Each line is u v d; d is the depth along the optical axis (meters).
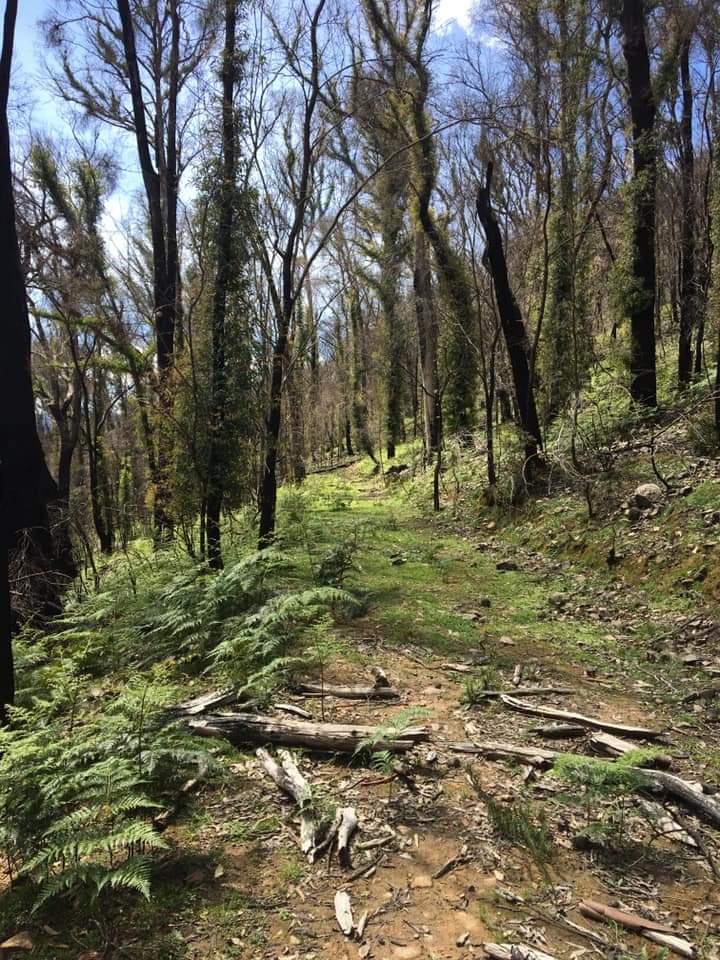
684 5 12.80
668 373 15.23
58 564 9.43
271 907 2.80
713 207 10.57
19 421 7.46
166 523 12.47
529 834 3.16
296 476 22.34
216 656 5.32
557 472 11.96
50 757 3.17
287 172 12.77
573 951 2.55
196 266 11.31
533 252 15.08
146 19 15.44
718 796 3.61
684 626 6.38
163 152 16.36
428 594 8.00
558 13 11.84
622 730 4.41
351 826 3.28
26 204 13.64
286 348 10.91
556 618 7.14
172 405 10.67
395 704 4.83
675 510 8.41
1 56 6.19
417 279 19.42
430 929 2.67
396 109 15.80
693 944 2.58
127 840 2.65
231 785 3.75
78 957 2.55
